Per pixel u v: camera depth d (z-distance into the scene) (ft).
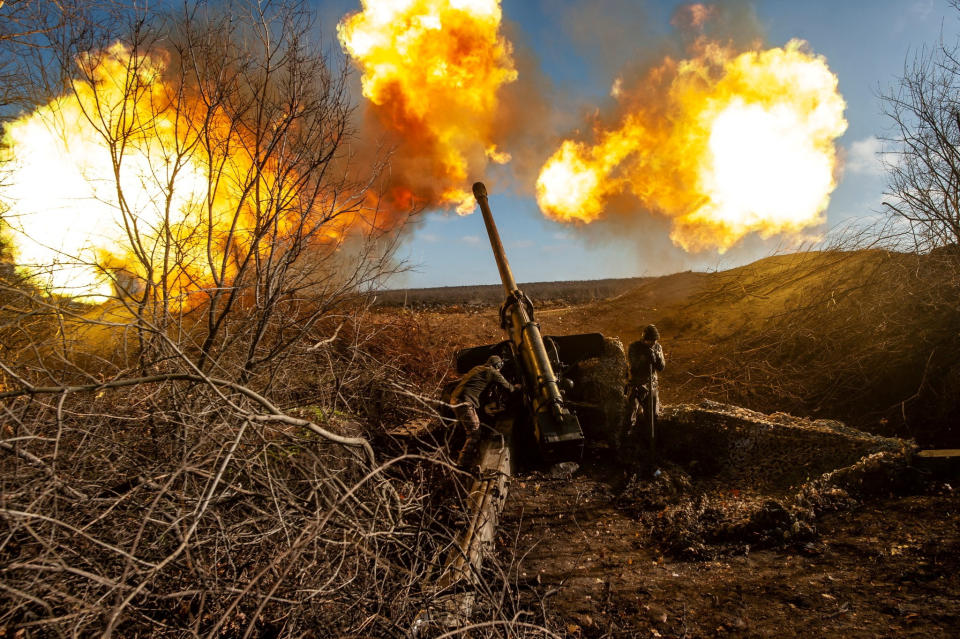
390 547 11.54
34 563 7.45
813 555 14.38
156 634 8.75
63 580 8.19
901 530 14.65
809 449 19.60
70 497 9.03
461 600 10.23
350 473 12.50
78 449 9.89
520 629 10.09
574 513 18.58
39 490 8.73
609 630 11.98
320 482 9.28
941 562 12.84
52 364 12.51
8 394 7.84
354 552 9.70
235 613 9.64
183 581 9.42
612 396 23.25
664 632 11.95
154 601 9.08
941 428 22.09
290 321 15.01
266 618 9.79
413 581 9.43
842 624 11.36
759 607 12.44
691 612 12.60
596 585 14.05
